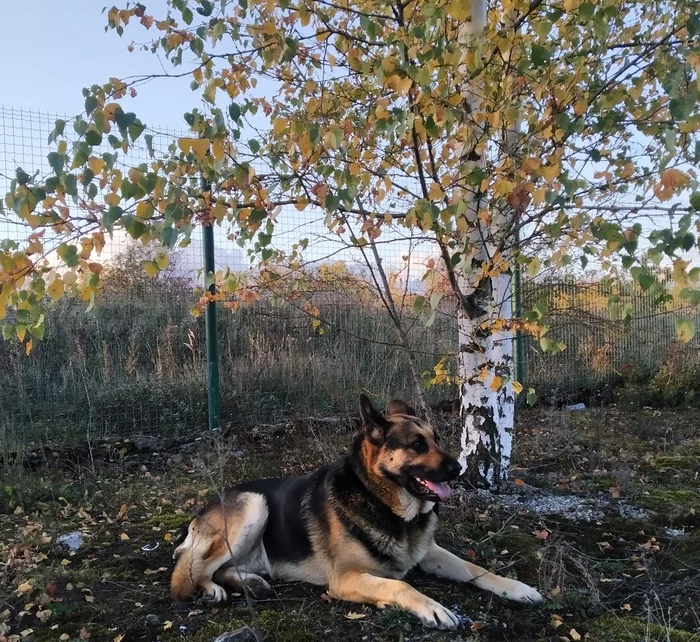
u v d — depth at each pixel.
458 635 1.51
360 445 1.84
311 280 2.64
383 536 1.74
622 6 2.15
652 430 3.76
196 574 1.78
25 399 3.21
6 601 1.71
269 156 2.12
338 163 1.89
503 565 1.94
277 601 1.74
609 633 1.54
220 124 1.73
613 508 2.46
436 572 1.87
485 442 2.52
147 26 1.99
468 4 1.69
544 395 4.55
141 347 3.86
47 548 2.11
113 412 3.40
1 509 2.50
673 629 1.54
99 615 1.68
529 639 1.53
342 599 1.71
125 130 1.50
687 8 1.86
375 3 2.13
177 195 1.62
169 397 3.53
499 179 1.74
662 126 1.85
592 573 1.85
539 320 1.96
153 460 3.19
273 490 1.98
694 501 2.53
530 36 2.16
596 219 1.58
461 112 1.84
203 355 3.83
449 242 1.99
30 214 1.52
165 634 1.58
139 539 2.23
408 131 1.89
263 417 3.67
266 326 4.09
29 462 3.01
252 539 1.88
